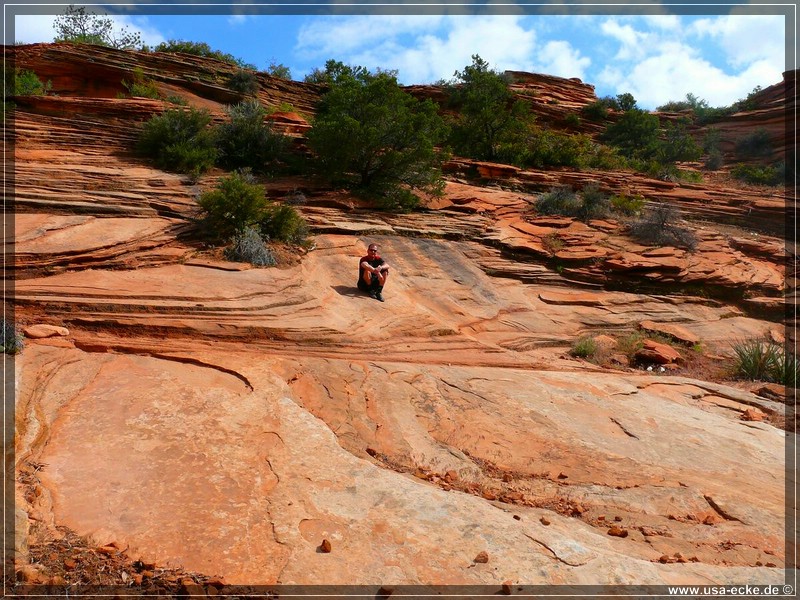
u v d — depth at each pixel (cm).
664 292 1564
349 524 396
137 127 1750
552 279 1493
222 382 618
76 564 321
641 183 2408
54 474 409
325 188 1672
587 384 867
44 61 2231
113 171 1386
